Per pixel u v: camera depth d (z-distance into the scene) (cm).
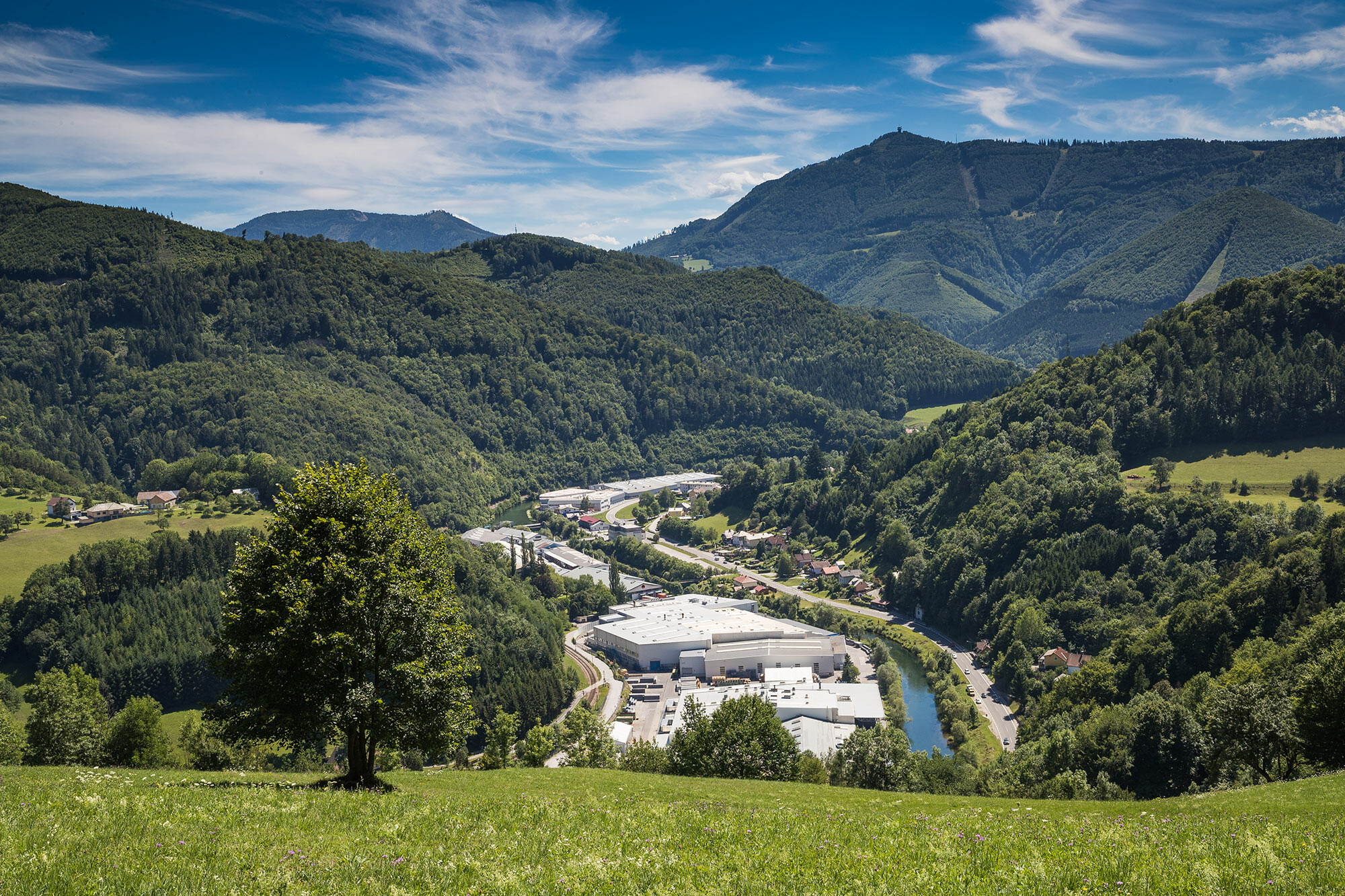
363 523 3650
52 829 2002
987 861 1994
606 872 1825
